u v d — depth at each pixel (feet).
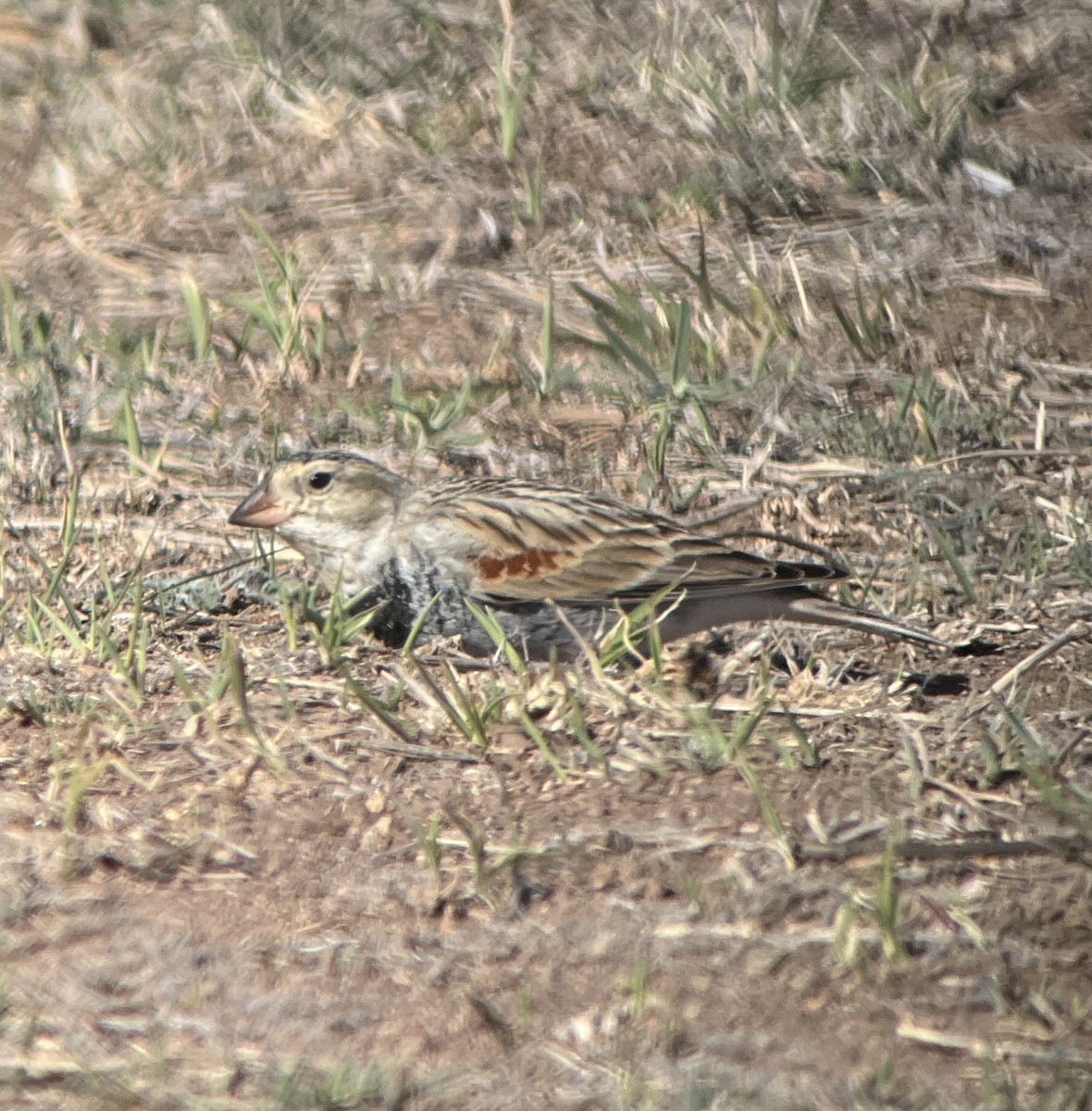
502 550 34.91
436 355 46.91
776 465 41.83
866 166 51.70
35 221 53.31
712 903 27.30
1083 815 28.48
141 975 26.21
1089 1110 23.12
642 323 46.39
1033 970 25.73
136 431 42.83
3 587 36.86
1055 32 56.75
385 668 34.99
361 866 28.53
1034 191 50.67
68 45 62.23
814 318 47.06
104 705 32.91
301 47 58.80
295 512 35.50
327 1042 24.84
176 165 54.90
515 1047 24.57
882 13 57.52
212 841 29.12
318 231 51.75
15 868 28.55
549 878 27.99
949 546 36.86
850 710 32.78
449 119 55.31
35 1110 23.71
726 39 56.54
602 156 53.31
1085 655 34.96
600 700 32.65
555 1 59.52
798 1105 23.30
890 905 25.96
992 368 45.14
